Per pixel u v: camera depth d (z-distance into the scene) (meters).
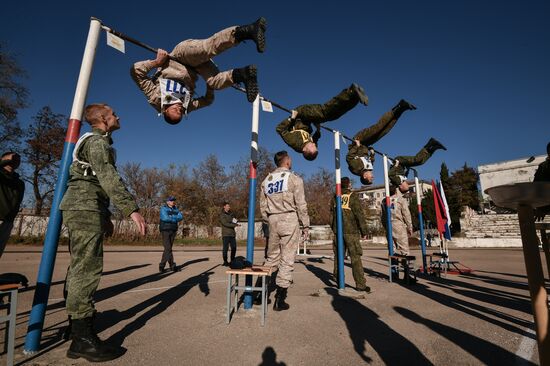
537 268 1.62
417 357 2.73
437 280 7.52
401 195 8.05
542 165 5.15
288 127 5.71
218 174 39.66
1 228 4.65
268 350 2.86
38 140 25.97
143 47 3.52
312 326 3.59
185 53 3.57
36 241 19.69
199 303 4.60
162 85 3.58
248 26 3.28
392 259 7.50
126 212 2.60
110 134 3.19
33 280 6.41
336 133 6.23
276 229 4.39
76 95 2.98
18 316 3.87
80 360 2.55
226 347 2.91
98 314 3.93
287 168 4.74
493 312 4.30
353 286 6.46
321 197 37.72
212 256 13.64
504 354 2.81
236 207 38.94
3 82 21.66
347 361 2.63
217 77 3.79
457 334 3.36
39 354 2.65
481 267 10.77
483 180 45.22
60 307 4.29
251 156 4.75
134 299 4.79
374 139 7.38
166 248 7.99
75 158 2.78
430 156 9.14
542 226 2.60
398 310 4.37
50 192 26.81
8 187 4.73
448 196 37.31
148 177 32.12
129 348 2.84
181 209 36.50
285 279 4.27
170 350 2.82
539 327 1.57
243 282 6.48
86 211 2.67
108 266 9.22
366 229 5.71
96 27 3.12
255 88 3.60
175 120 3.72
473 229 35.62
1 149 24.05
